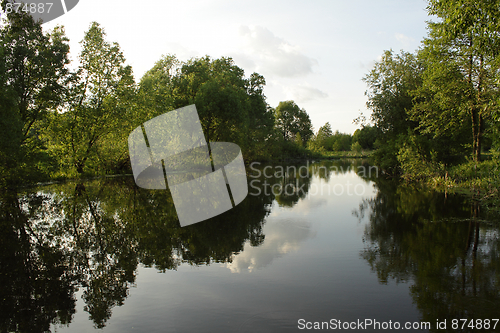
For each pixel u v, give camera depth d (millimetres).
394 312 4375
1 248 7625
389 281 5387
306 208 12625
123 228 9547
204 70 34656
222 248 7414
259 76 43312
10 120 18688
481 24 10281
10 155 18547
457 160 25844
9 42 21234
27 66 22219
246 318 4234
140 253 7145
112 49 27703
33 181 21562
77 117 26734
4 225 10000
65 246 7777
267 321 4156
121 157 32625
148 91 31000
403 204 13031
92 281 5633
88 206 13438
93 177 28953
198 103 29906
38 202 14609
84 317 4379
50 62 22906
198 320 4203
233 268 6105
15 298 5016
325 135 107750
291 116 89312
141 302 4754
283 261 6438
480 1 9930
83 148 27219
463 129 22859
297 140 82938
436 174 20016
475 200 13586
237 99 31203
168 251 7258
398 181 23125
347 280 5457
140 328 4043
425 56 19219
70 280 5703
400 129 28422
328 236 8320
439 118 20375
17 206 13508
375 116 29859
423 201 13625
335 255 6773
